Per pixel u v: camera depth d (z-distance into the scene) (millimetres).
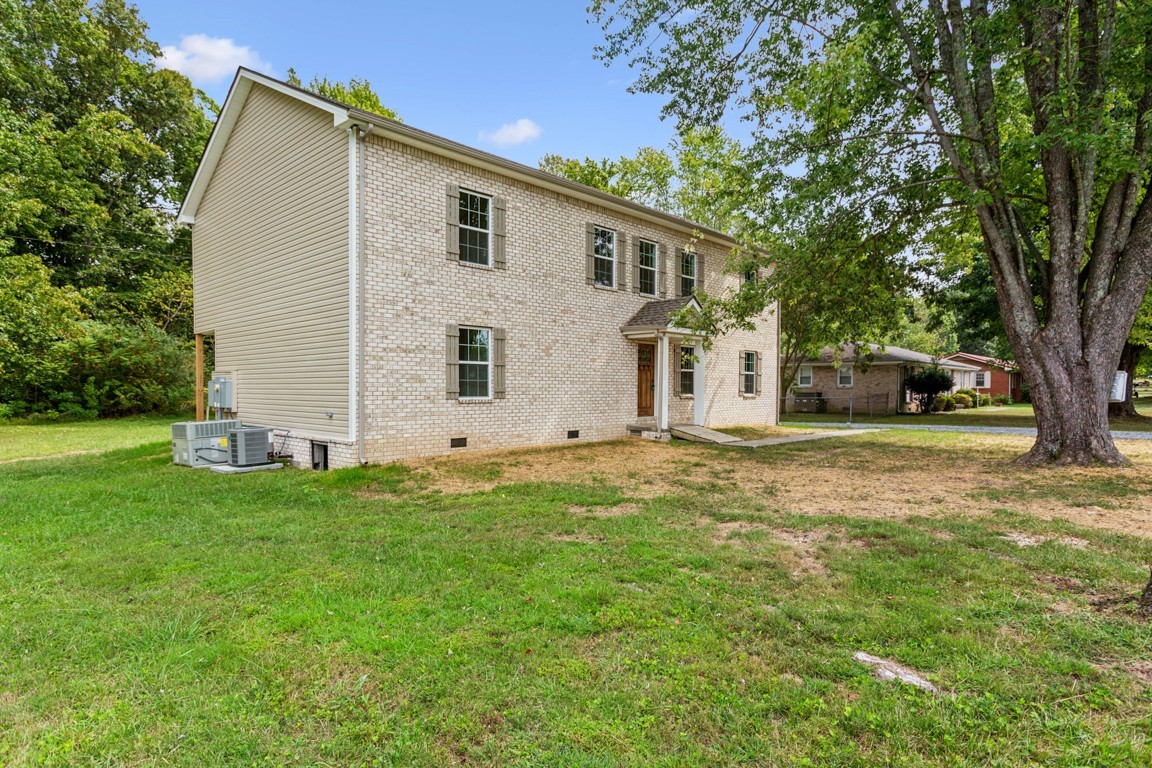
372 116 8867
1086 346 8836
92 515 6148
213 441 10188
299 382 10273
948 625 3223
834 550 4691
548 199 11789
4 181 15117
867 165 10141
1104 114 7684
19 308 14500
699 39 9766
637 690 2598
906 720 2324
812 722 2344
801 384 28547
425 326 9797
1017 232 9281
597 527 5543
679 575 4113
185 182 25375
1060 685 2596
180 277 24219
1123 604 3480
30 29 19219
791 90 9148
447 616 3400
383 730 2324
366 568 4320
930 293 15555
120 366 21562
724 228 22188
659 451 11125
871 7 9094
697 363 15000
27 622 3357
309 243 9930
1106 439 8719
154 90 23578
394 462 9359
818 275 11734
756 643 3059
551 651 2967
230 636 3168
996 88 10117
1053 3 7629
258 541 5133
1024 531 5207
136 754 2195
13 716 2438
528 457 10141
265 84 10438
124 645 3076
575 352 12336
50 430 17172
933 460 9922
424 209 9781
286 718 2422
